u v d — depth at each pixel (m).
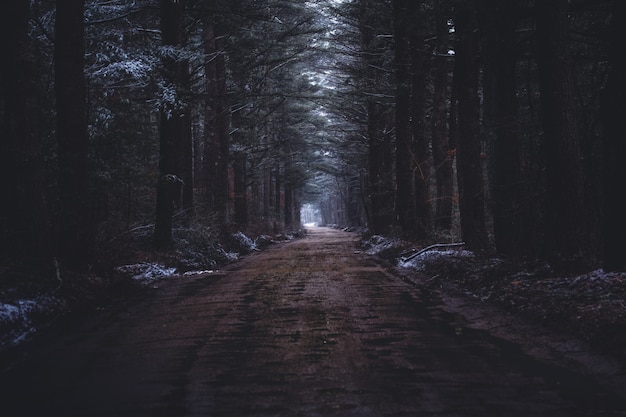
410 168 27.59
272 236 49.19
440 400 4.89
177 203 24.42
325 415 4.54
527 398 4.94
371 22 28.73
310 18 29.42
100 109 17.62
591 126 13.85
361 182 54.22
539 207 14.30
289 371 5.92
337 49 32.16
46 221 11.59
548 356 6.50
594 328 7.15
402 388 5.26
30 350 7.27
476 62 17.30
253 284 14.58
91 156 17.28
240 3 23.31
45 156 13.80
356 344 7.20
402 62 25.91
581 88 15.39
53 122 14.95
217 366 6.18
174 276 17.16
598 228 12.77
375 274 17.05
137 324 9.01
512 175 14.14
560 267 11.02
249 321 9.03
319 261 23.34
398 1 23.97
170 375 5.84
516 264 12.64
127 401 4.99
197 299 11.84
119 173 18.41
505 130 14.18
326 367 6.07
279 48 30.09
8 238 11.06
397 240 27.81
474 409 4.65
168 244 20.72
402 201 27.47
